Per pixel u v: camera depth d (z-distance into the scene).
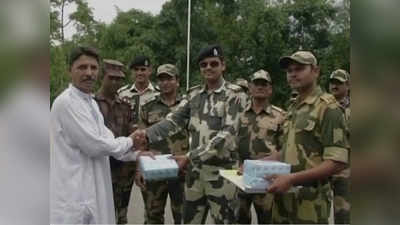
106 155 2.68
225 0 21.91
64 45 17.52
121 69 3.79
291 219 2.54
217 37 21.39
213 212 3.11
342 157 2.33
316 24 20.73
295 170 2.49
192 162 3.14
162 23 22.42
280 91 20.20
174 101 4.28
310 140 2.46
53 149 2.53
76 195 2.51
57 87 7.01
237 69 20.59
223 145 3.05
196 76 20.75
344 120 2.39
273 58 20.36
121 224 4.05
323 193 2.48
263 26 20.23
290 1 21.14
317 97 2.48
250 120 4.07
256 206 4.03
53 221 2.48
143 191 4.15
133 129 3.95
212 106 3.14
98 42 22.44
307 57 2.51
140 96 4.67
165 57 22.20
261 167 2.37
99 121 2.77
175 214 4.12
